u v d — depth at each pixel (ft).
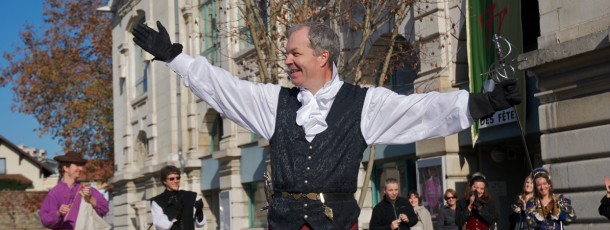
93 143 142.20
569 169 46.19
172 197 39.73
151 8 111.14
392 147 65.98
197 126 101.96
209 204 101.71
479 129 55.98
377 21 54.13
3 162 276.41
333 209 14.94
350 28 60.34
